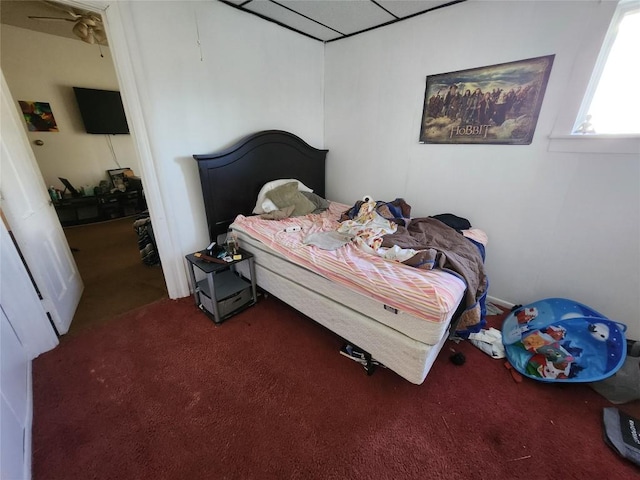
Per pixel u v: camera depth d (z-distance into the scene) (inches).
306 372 62.2
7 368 49.6
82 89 169.3
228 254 79.8
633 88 59.3
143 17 66.9
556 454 46.5
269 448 46.9
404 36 86.8
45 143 167.0
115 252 129.7
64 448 46.6
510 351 65.7
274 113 101.3
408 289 50.3
